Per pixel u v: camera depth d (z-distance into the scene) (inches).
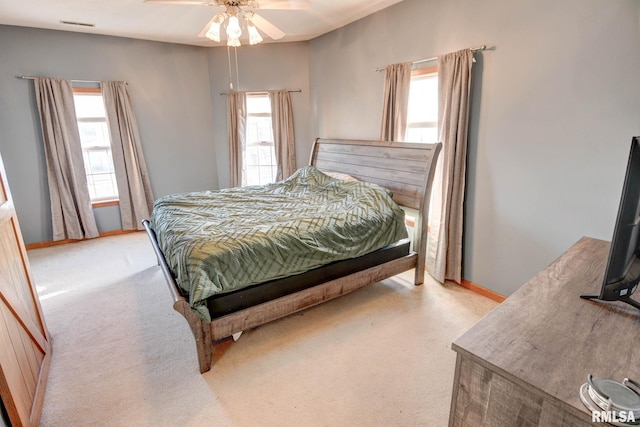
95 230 177.9
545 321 44.9
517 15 94.3
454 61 108.1
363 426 66.2
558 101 88.8
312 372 80.7
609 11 77.2
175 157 199.2
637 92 75.4
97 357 87.1
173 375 80.5
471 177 113.4
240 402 72.3
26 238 165.8
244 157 205.0
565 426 32.8
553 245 95.3
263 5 95.9
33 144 161.2
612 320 45.1
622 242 44.1
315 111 190.2
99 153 181.5
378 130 150.3
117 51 173.2
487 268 113.6
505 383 36.4
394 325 98.8
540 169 95.1
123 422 67.7
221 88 201.3
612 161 81.2
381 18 138.9
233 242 83.2
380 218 108.3
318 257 94.1
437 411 69.3
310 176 146.1
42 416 68.8
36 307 84.8
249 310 84.3
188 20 144.8
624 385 32.5
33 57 155.2
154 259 152.2
